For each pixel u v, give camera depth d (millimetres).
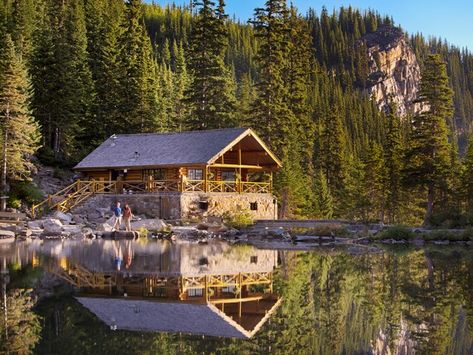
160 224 36344
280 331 10023
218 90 53500
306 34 74562
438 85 49656
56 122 51406
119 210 34875
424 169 49000
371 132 143125
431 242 31359
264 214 44500
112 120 55625
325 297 13453
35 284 14727
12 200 38562
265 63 52188
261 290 14375
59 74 50625
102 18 81375
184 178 40219
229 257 22062
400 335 9805
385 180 59375
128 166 41344
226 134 41844
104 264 19125
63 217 37188
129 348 8773
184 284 15102
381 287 14922
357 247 27859
